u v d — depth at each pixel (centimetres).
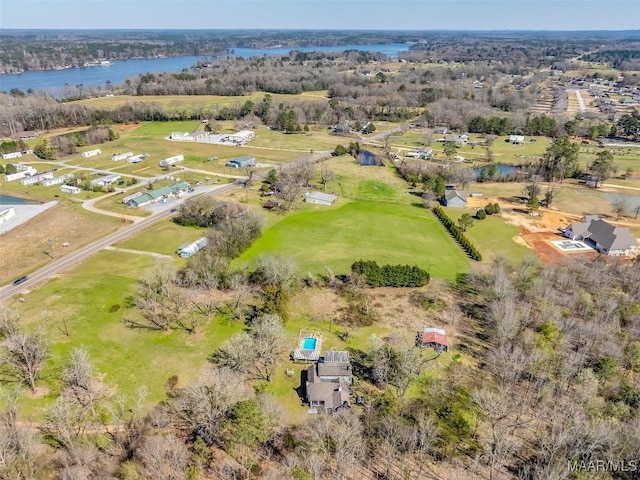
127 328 6988
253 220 10138
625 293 7894
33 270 8975
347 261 9425
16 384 5797
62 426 4925
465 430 5150
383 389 5922
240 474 4684
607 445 4672
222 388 5328
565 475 4325
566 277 8244
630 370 6169
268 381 6031
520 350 6200
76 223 11319
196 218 10994
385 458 4881
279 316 6919
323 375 5925
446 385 5944
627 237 10162
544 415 5419
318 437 4812
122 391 5784
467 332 7162
